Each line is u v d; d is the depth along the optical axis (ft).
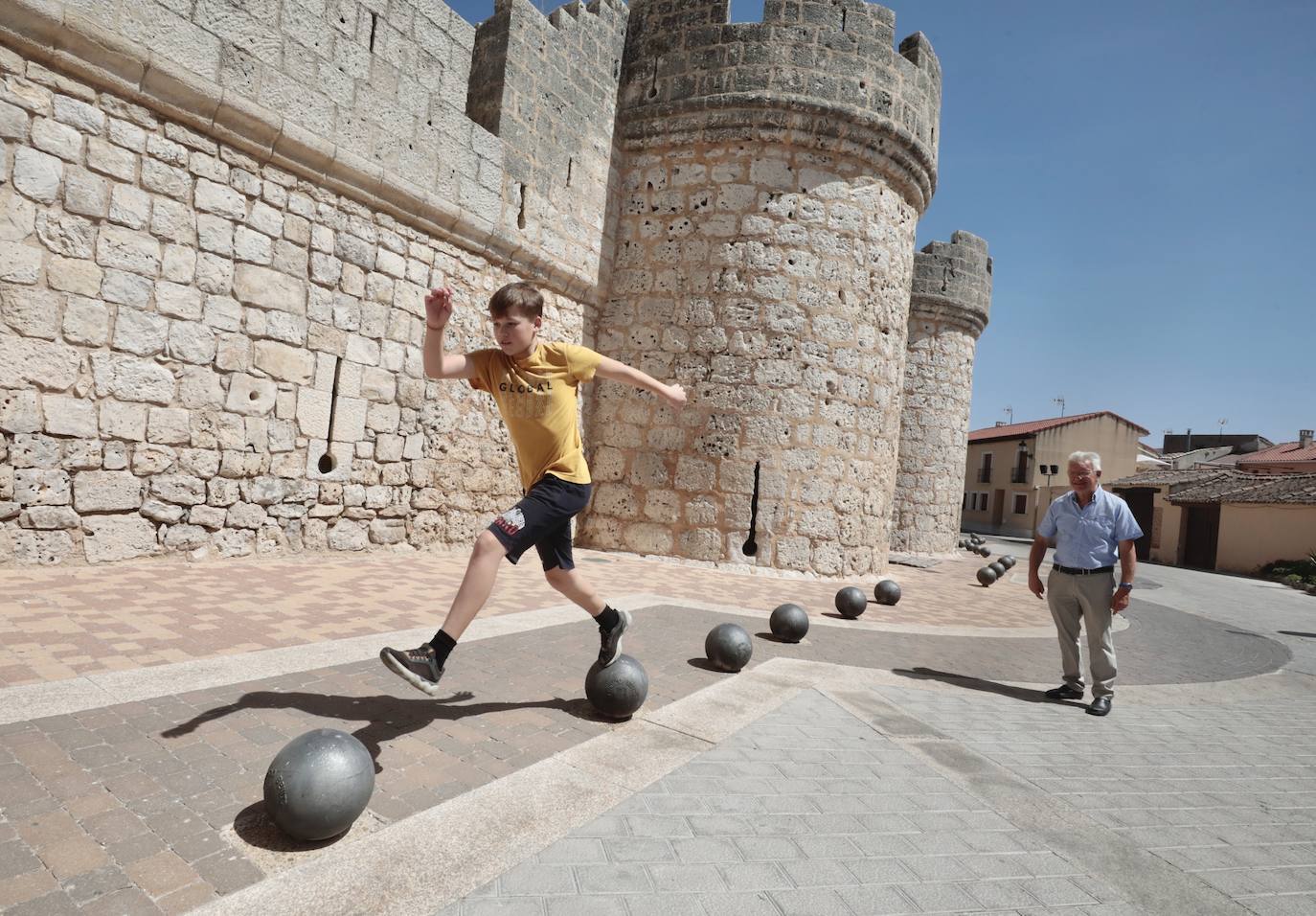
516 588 24.11
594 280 37.47
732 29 36.76
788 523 35.68
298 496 24.90
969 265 70.33
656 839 7.93
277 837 7.28
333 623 16.53
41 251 18.56
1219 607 45.80
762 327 36.04
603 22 37.52
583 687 13.57
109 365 19.93
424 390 29.37
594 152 37.17
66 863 6.52
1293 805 10.88
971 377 73.87
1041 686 17.98
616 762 10.08
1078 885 7.75
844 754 11.30
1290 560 82.28
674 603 24.68
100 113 19.52
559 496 10.64
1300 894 7.93
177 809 7.68
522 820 8.09
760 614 23.97
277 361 24.04
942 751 11.87
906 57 40.11
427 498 29.68
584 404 38.55
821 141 36.58
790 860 7.73
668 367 37.17
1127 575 15.89
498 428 32.86
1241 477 100.58
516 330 10.42
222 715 10.32
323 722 10.46
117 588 17.53
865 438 37.93
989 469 164.55
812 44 36.37
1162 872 8.23
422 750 9.91
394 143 27.25
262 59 22.84
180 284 21.40
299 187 24.56
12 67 17.92
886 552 40.96
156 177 20.76
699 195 37.35
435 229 29.30
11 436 18.20
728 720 12.44
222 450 22.66
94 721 9.68
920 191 41.50
